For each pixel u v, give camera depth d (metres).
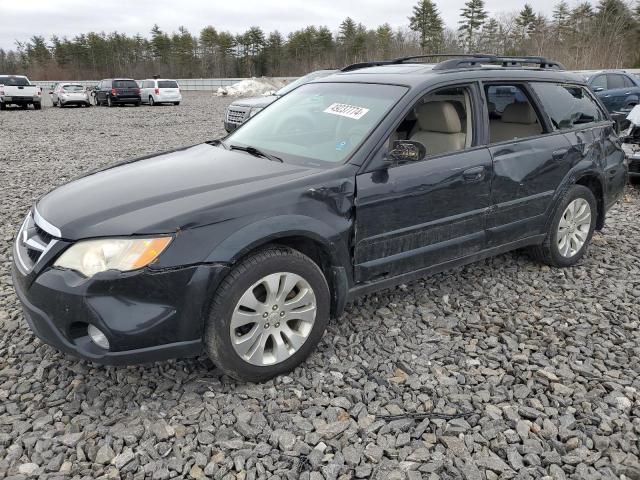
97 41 81.56
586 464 2.46
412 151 3.19
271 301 2.91
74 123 18.52
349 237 3.19
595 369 3.20
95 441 2.56
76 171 9.27
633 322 3.76
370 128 3.39
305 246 3.17
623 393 2.97
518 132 4.20
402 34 66.25
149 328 2.61
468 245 3.82
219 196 2.84
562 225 4.53
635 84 13.94
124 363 2.65
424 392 2.96
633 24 48.38
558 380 3.07
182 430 2.64
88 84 48.62
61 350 2.73
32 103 26.36
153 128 16.67
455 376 3.11
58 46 82.81
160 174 3.26
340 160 3.28
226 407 2.80
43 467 2.40
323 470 2.39
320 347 3.41
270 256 2.85
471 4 62.44
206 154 3.73
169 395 2.91
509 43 53.19
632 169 7.59
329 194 3.08
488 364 3.24
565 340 3.52
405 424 2.69
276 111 4.18
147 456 2.46
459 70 3.83
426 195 3.46
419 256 3.55
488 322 3.73
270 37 77.81
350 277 3.28
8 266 4.69
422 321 3.77
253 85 37.44
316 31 76.69
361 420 2.71
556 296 4.17
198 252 2.65
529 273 4.58
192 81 49.22
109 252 2.59
